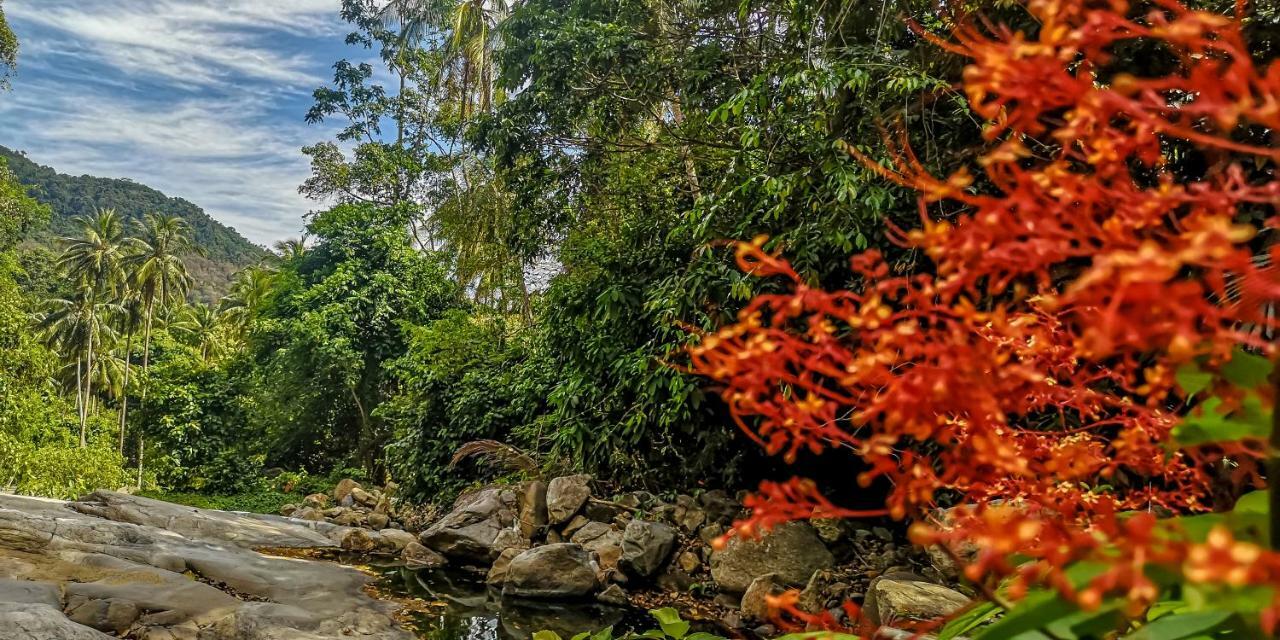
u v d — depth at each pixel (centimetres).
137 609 597
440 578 845
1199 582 34
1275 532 52
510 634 634
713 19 816
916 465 53
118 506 988
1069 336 60
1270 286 37
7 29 1653
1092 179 46
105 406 3572
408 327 1477
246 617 605
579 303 759
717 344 55
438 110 1834
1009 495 65
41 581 629
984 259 46
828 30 562
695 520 791
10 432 1820
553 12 951
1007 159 48
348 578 801
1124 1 44
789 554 671
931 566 618
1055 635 50
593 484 895
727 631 607
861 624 67
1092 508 68
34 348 1906
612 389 759
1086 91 45
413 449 1305
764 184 516
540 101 833
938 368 47
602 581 759
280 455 2252
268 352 2159
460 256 1485
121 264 3291
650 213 838
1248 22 243
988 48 48
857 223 466
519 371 1117
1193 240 36
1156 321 37
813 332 53
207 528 1002
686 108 751
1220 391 55
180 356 2681
